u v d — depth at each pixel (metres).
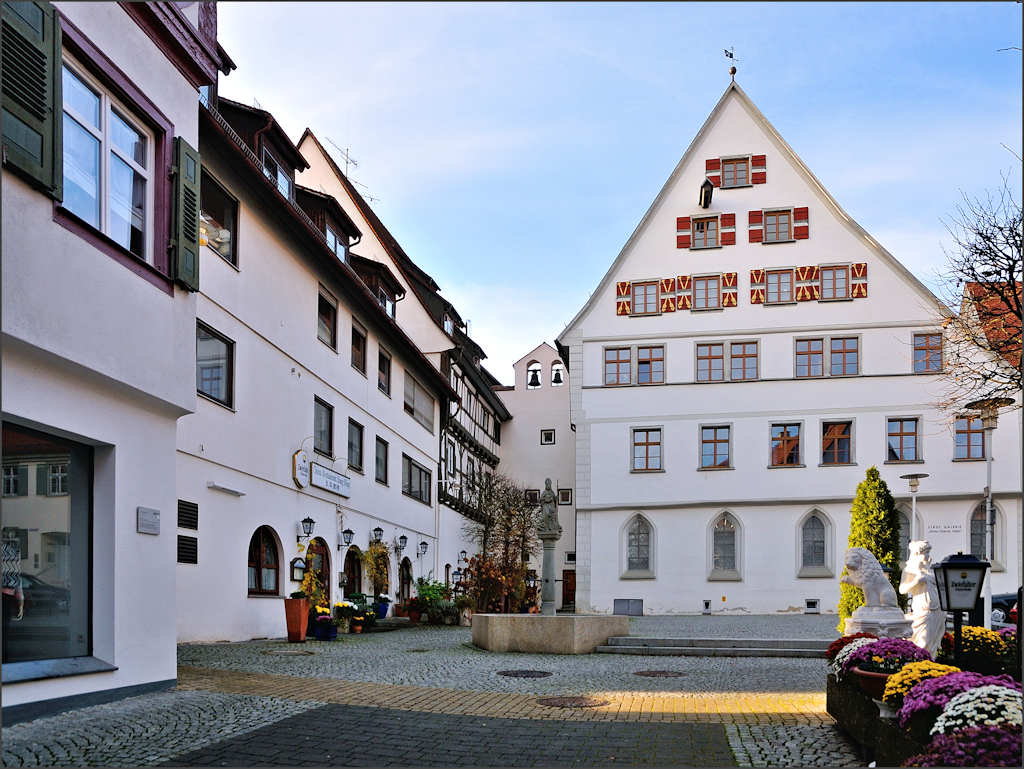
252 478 18.83
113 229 9.57
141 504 9.80
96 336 8.85
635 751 7.73
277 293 20.41
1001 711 5.51
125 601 9.39
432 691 10.95
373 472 27.42
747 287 36.25
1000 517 33.41
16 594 8.18
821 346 35.56
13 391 7.93
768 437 35.38
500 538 40.34
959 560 8.03
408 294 36.69
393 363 29.95
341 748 7.54
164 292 10.23
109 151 9.50
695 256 36.78
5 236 7.57
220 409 17.42
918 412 34.41
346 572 25.31
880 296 35.28
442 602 26.92
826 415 35.06
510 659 15.34
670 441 35.97
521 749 7.75
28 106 7.81
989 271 17.94
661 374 36.47
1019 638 8.77
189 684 10.45
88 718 8.09
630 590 35.34
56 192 8.17
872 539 17.64
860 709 7.62
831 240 35.88
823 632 22.77
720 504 35.25
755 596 34.50
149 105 10.16
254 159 18.14
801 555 34.59
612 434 36.38
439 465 35.97
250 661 13.30
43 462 8.64
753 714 9.66
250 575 19.05
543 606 17.47
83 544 9.14
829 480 34.69
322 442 23.36
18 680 7.79
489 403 48.00
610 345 36.88
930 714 6.00
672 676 13.40
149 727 7.89
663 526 35.56
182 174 10.65
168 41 10.58
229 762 6.90
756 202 36.59
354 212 33.56
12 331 7.62
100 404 9.16
